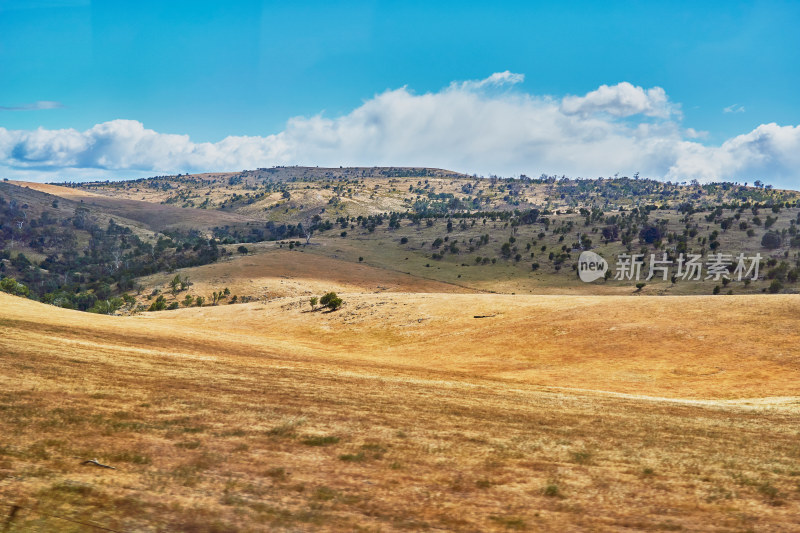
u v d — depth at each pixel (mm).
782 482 12109
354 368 38406
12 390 15445
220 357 36219
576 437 16094
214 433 13547
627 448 14906
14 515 8469
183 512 9086
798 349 41156
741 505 10570
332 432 14492
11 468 10102
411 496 10336
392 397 21875
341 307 87500
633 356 45688
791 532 9375
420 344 61531
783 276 180750
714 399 32156
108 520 8602
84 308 177875
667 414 22484
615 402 26031
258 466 11477
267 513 9211
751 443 16453
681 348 45844
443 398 22938
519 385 34281
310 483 10703
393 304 83250
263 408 16828
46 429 12430
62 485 9641
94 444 11859
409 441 14141
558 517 9680
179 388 19219
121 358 26359
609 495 10883
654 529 9320
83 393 16266
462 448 13797
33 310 57344
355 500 9961
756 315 50312
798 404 27078
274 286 189875
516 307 71250
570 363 46125
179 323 91312
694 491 11312
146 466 10953
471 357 52406
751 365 39812
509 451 13781
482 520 9398
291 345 62688
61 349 26000
